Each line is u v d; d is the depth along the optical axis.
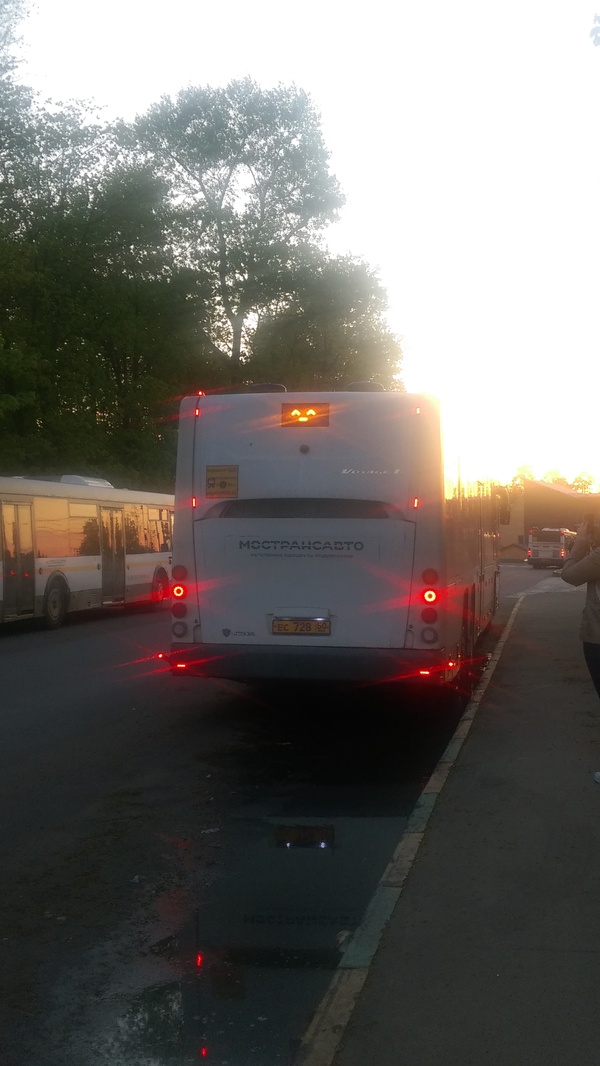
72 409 39.22
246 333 46.72
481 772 8.22
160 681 14.09
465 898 5.45
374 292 44.91
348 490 9.66
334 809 7.74
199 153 43.44
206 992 4.61
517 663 14.99
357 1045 3.94
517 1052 3.87
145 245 42.31
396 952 4.78
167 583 29.97
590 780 7.93
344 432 9.73
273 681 10.12
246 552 9.88
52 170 38.53
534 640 18.19
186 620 10.02
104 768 9.00
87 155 39.06
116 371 43.62
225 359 46.12
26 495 21.27
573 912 5.25
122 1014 4.41
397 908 5.32
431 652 9.56
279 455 9.81
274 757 9.53
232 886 6.00
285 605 9.80
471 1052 3.87
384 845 6.80
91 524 24.58
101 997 4.57
